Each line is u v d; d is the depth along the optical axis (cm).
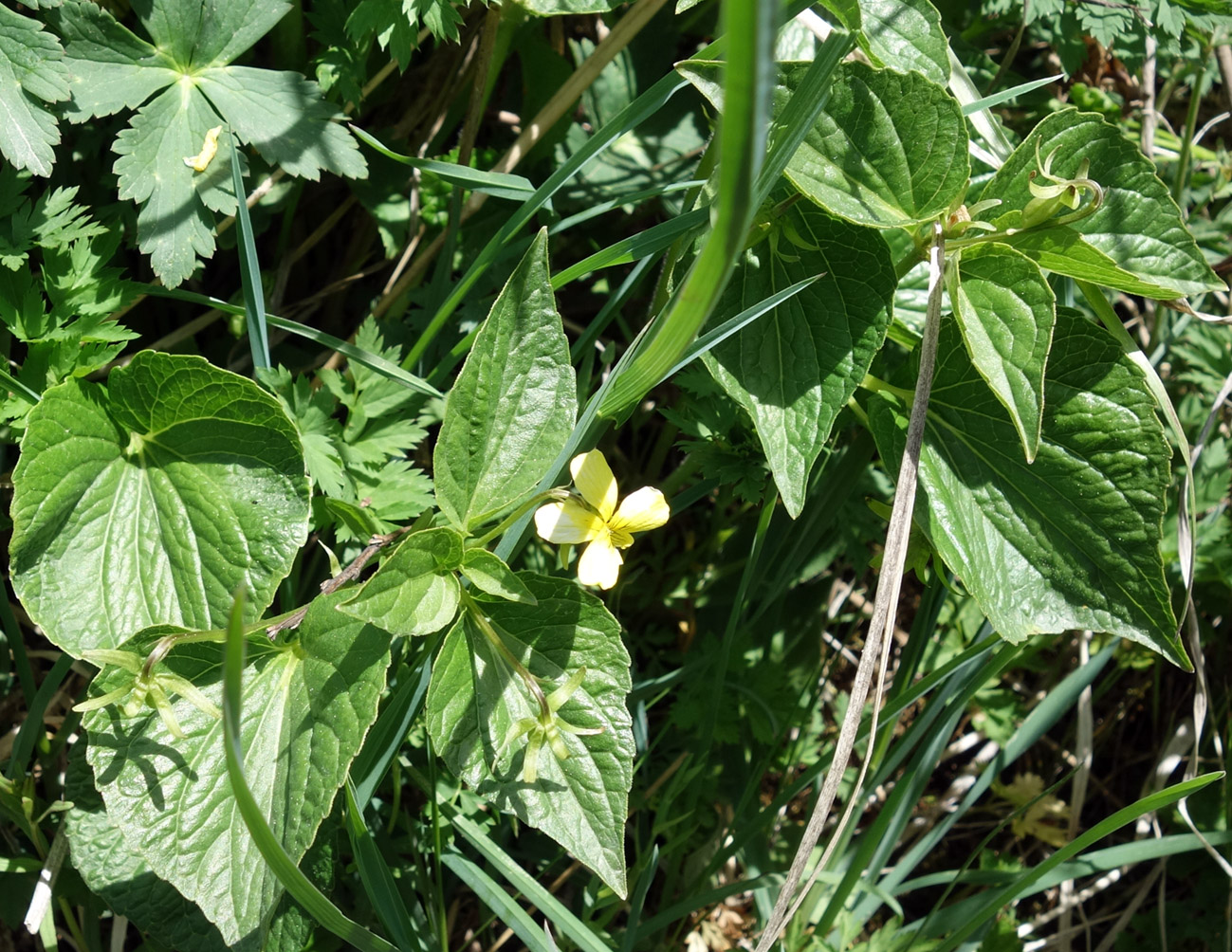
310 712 27
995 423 30
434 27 31
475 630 27
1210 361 39
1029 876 32
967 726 42
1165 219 29
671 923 36
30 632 34
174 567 29
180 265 29
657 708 38
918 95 28
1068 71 37
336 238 38
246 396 28
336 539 32
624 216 37
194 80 30
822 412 29
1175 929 38
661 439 38
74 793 29
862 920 36
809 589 39
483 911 35
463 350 32
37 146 28
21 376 29
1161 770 39
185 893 27
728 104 18
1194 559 38
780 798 34
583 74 34
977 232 29
